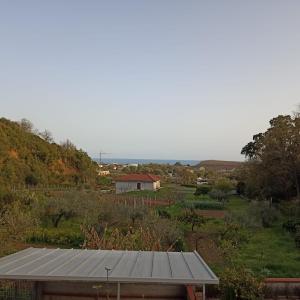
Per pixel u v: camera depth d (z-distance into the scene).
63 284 12.36
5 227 25.75
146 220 27.16
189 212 34.66
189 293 11.44
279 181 51.47
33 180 73.75
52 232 28.33
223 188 70.50
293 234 31.11
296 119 49.75
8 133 81.81
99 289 12.19
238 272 15.12
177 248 23.47
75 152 98.88
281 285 15.69
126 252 12.77
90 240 18.70
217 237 27.61
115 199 44.97
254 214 37.56
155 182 86.69
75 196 38.12
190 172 125.31
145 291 12.30
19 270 9.97
